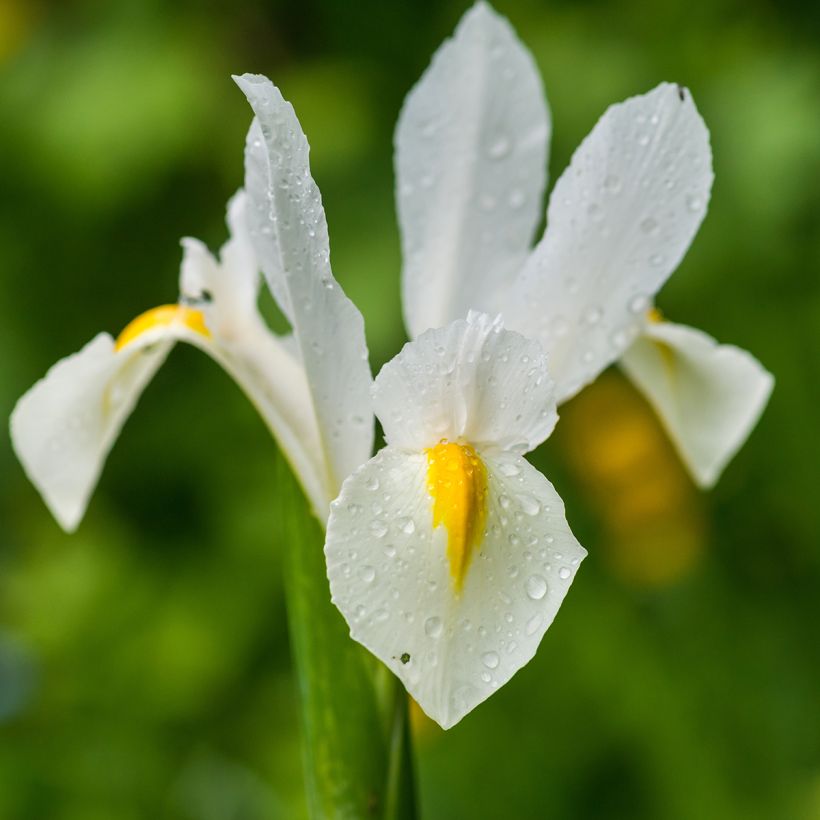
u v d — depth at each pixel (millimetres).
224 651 673
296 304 390
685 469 707
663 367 464
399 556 371
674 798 641
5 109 707
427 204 451
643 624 685
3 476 748
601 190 414
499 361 380
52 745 637
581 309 418
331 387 397
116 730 652
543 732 650
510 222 453
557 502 375
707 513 708
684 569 696
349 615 367
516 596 372
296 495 411
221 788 609
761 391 458
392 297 653
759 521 708
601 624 671
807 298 676
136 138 687
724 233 650
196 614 680
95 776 623
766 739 663
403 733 410
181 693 665
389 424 380
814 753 664
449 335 379
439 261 450
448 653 369
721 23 696
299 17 763
